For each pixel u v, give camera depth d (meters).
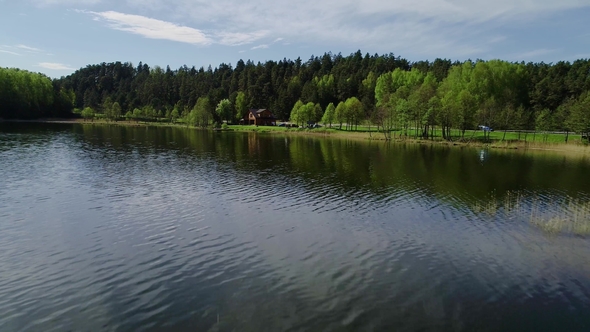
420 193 34.56
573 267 18.92
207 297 15.52
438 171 46.94
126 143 74.81
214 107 167.75
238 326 13.52
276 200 31.19
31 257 19.16
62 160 49.28
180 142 81.75
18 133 87.44
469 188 36.97
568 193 35.19
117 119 175.38
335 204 30.27
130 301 15.17
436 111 89.38
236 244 21.30
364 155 63.16
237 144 80.50
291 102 178.12
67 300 15.22
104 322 13.77
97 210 27.25
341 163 52.81
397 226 25.03
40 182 35.84
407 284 16.91
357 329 13.44
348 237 22.77
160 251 20.19
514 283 17.17
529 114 94.81
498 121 87.06
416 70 151.62
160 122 174.38
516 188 37.22
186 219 25.62
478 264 19.16
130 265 18.45
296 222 25.42
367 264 18.97
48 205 28.25
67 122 151.25
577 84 117.94
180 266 18.41
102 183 36.25
